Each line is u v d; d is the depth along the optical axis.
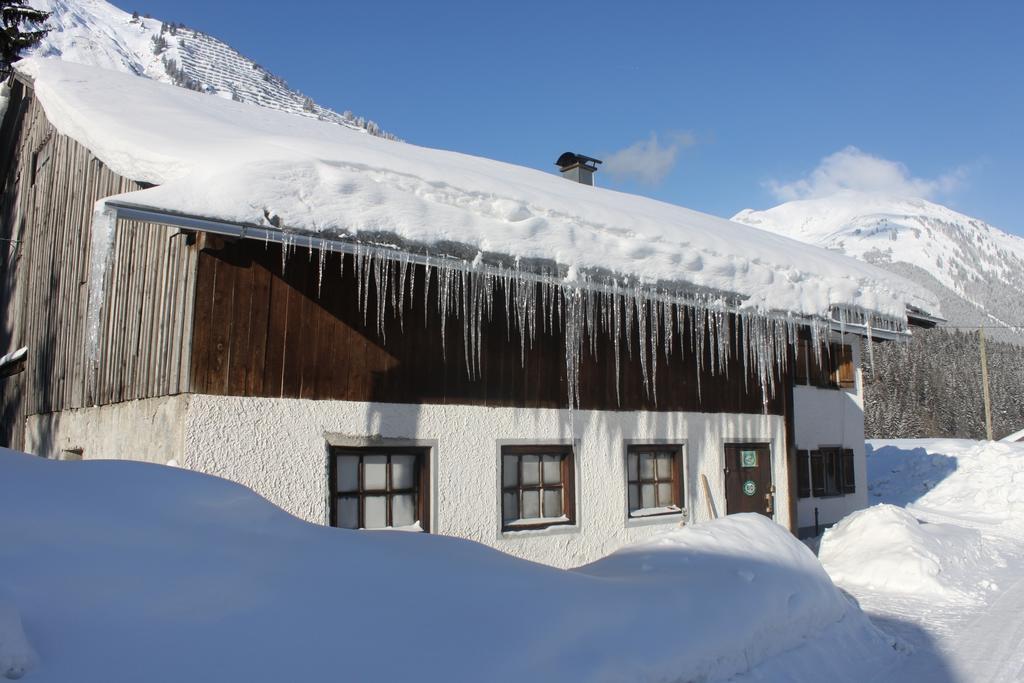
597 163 14.45
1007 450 16.19
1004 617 6.54
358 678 2.29
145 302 5.72
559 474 6.86
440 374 6.04
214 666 2.14
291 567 2.78
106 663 2.03
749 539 5.09
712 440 8.16
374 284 5.77
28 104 10.55
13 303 10.45
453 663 2.52
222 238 4.95
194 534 2.83
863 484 12.66
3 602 2.01
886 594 7.53
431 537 3.65
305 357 5.35
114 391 6.14
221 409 4.93
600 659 2.95
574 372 6.45
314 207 4.86
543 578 3.41
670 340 7.02
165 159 5.10
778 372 9.05
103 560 2.45
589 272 6.21
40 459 3.18
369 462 5.68
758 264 8.03
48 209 9.15
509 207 5.98
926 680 4.68
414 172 5.62
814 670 4.30
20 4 19.00
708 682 3.53
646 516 7.38
